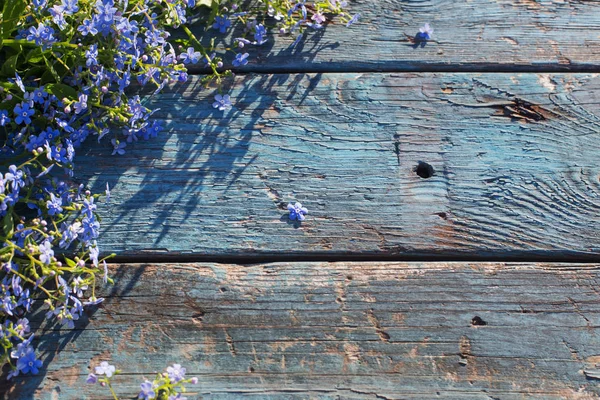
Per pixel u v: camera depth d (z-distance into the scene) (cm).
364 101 74
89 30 71
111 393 68
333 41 76
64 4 70
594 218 72
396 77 75
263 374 69
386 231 72
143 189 72
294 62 75
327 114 74
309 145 73
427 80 75
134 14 72
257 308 70
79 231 69
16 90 72
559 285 71
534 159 73
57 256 70
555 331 70
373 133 74
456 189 73
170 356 69
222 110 74
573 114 74
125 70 73
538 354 69
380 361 69
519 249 71
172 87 74
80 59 71
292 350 69
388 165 73
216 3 75
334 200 72
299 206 72
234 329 69
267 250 71
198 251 71
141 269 71
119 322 69
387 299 70
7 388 68
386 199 72
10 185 71
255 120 74
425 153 73
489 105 74
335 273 71
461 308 70
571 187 73
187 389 68
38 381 68
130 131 72
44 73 72
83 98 70
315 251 71
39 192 71
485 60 76
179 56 73
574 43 76
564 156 73
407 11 77
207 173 72
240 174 73
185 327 69
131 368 69
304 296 70
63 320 68
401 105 74
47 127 71
